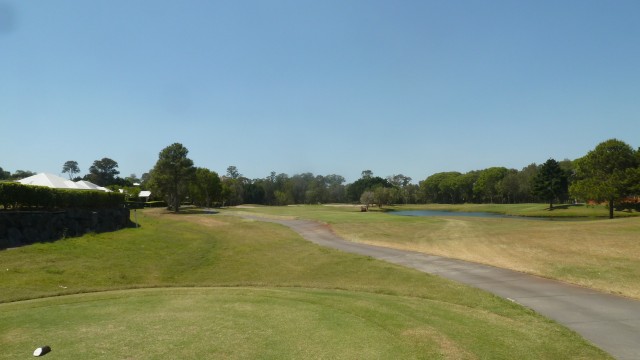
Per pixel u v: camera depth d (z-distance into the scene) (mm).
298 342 7406
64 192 22922
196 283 15477
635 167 50125
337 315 9250
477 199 137375
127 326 8367
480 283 14031
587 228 25281
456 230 29703
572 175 96000
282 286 14227
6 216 17828
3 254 16188
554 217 59875
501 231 27219
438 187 147000
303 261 20328
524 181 107500
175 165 60469
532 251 19781
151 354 6816
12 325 8500
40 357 6695
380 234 29250
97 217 25344
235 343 7344
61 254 17500
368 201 96750
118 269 16781
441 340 7578
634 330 8898
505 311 10508
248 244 25703
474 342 7605
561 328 8922
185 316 9148
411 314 9445
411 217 45031
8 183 18203
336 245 24984
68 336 7746
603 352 7551
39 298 11516
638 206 54844
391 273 16438
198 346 7188
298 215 51375
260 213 57594
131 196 72938
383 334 7875
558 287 13148
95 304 10422
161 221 38812
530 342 7828
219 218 46469
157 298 11125
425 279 14914
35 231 19422
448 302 11547
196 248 23391
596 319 9711
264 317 9062
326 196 150375
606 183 48906
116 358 6648
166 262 19078
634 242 19375
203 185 79500
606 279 13828
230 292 12070
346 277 16719
